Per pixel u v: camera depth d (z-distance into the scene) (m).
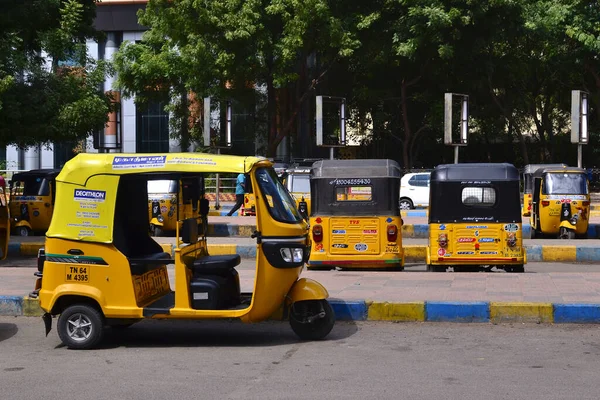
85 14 28.16
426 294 10.70
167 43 35.75
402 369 7.49
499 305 9.78
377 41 33.53
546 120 40.12
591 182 38.78
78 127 24.89
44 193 21.83
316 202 14.68
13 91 23.86
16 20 24.77
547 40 35.00
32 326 9.99
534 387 6.78
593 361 7.77
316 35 32.69
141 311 8.43
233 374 7.37
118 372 7.51
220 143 34.22
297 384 6.96
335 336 9.14
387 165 14.62
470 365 7.64
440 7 31.28
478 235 13.81
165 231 20.83
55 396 6.68
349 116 40.44
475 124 41.12
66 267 8.55
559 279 12.17
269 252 8.40
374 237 14.50
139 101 36.81
